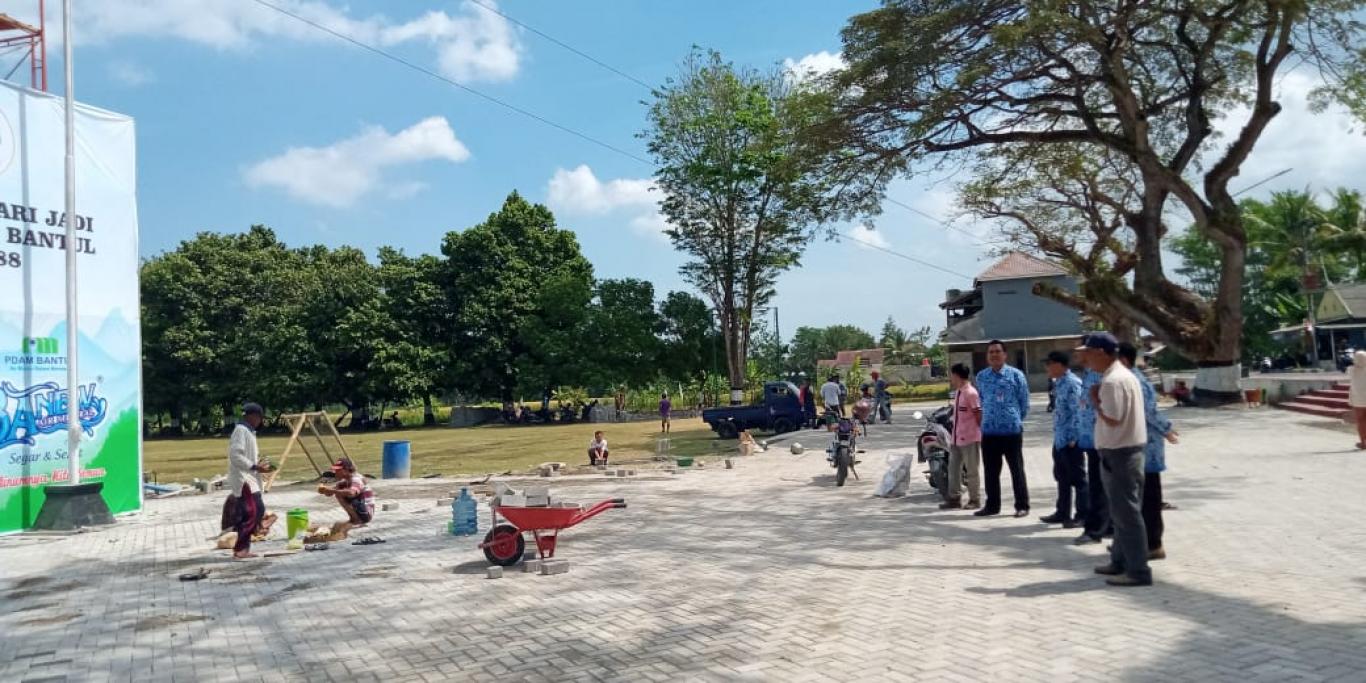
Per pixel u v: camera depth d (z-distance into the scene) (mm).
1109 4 22641
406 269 55969
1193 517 9188
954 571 7430
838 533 9641
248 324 55844
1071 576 7004
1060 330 47406
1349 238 43719
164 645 6215
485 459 24562
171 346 55094
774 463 18047
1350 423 18312
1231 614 5645
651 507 12398
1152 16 23016
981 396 10242
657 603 6859
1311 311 40969
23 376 12508
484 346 54344
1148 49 26016
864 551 8555
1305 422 19516
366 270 57625
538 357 53969
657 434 32906
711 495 13477
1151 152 25000
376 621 6684
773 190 41750
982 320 49062
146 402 55812
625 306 54531
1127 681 4539
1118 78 23859
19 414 12406
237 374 55719
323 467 23469
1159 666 4734
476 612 6832
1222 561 7172
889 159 25688
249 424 10070
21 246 12602
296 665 5637
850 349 104312
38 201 12852
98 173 13805
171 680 5418
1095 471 8297
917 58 22328
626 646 5738
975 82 23109
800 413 27797
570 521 8352
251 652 5969
